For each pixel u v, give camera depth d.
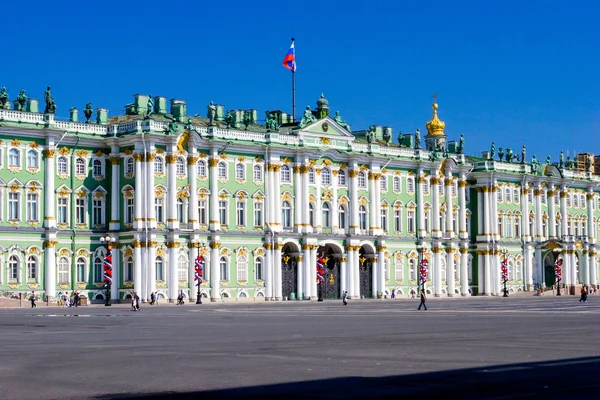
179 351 40.81
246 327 60.19
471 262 162.62
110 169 122.88
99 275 121.56
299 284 135.38
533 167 172.00
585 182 182.50
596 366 33.91
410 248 150.38
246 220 130.75
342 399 26.44
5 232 113.06
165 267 122.06
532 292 167.88
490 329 56.19
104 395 27.44
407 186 150.75
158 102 133.00
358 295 141.62
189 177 124.81
